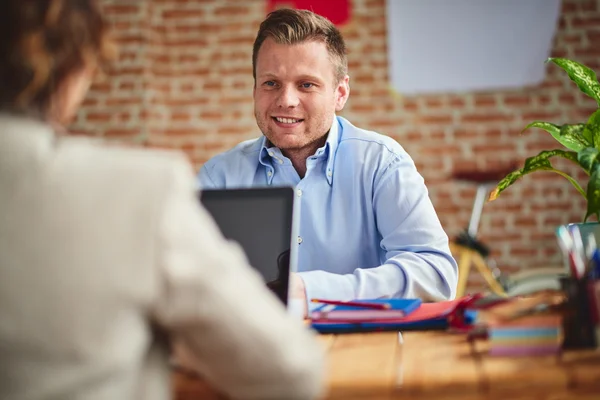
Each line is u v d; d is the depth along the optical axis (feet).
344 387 3.49
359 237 6.74
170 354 2.95
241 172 7.06
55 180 2.69
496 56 18.02
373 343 4.38
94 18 2.91
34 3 2.72
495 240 18.28
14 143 2.71
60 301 2.59
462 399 3.47
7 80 2.74
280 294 4.71
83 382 2.59
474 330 4.34
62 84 2.87
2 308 2.60
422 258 6.09
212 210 4.89
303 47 6.49
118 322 2.60
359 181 6.74
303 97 6.57
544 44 17.95
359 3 18.31
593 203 4.91
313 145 6.84
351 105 18.44
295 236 4.81
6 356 2.60
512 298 4.73
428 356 3.94
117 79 18.54
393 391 3.48
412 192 6.61
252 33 18.65
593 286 3.91
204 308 2.68
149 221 2.64
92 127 18.57
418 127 18.38
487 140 18.26
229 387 2.86
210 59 18.74
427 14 17.92
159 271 2.63
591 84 5.57
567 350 3.90
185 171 2.80
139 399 2.77
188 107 18.78
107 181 2.70
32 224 2.64
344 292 5.36
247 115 18.70
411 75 18.25
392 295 5.65
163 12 18.76
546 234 18.19
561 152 5.57
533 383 3.46
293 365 2.82
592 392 3.45
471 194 18.31
